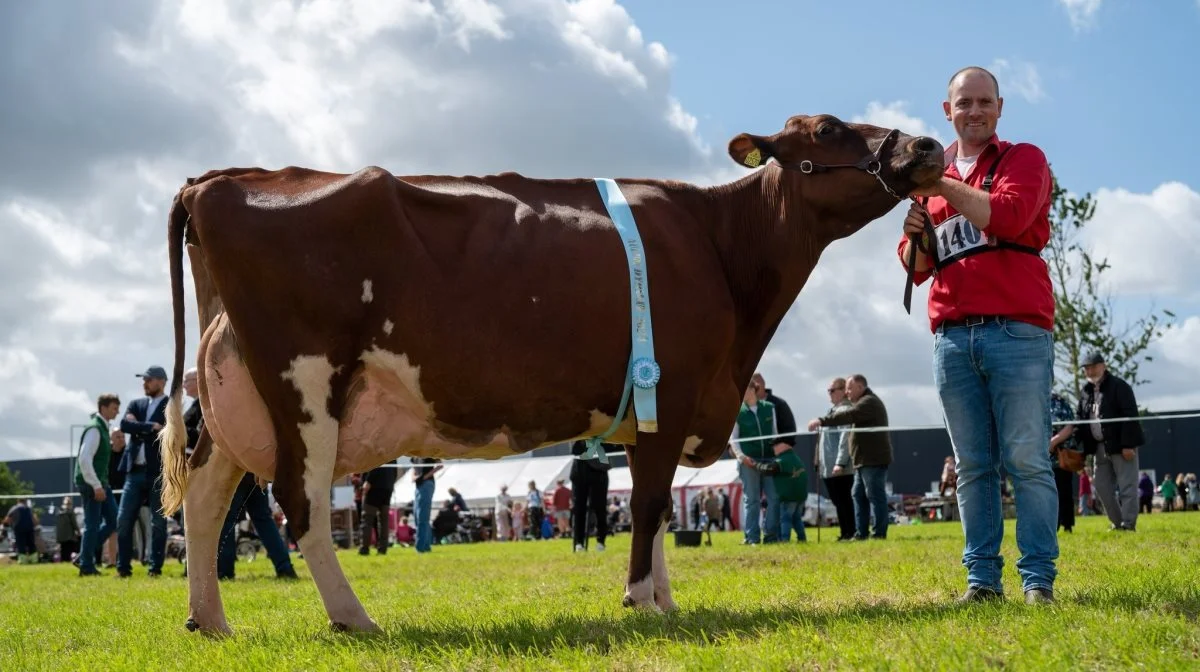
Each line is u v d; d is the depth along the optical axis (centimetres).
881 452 1432
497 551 1819
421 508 1881
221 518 601
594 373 578
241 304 553
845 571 818
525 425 578
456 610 683
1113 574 684
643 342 579
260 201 556
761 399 1489
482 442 579
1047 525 557
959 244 577
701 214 640
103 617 728
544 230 578
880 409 1455
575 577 934
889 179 616
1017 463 561
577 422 589
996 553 584
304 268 548
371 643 500
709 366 605
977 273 568
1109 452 1384
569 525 3325
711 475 3684
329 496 561
